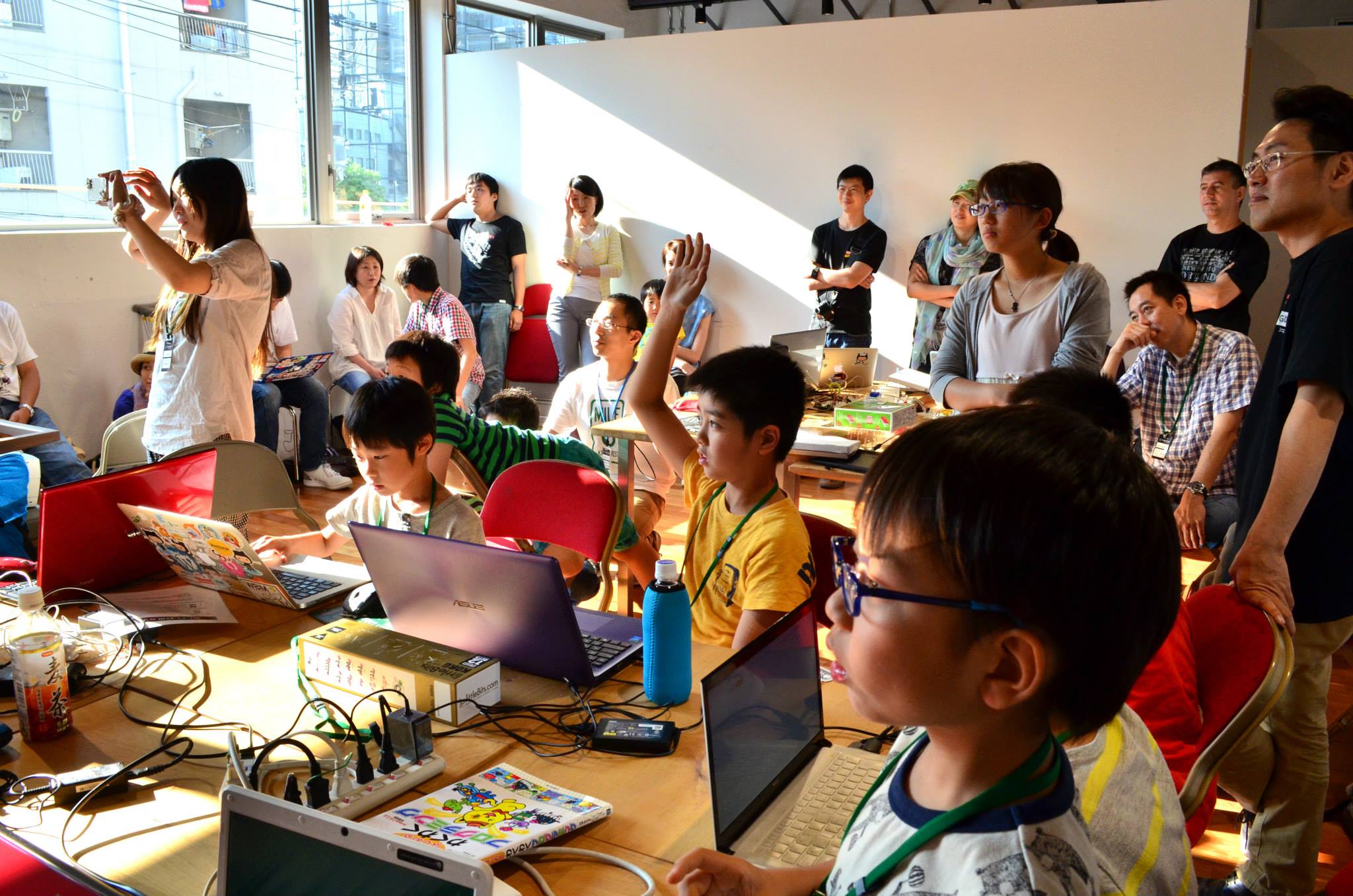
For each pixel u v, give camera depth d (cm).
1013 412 66
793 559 178
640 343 391
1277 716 191
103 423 509
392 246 675
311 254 614
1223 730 148
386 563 166
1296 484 167
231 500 239
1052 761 67
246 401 319
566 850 116
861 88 587
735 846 116
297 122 621
